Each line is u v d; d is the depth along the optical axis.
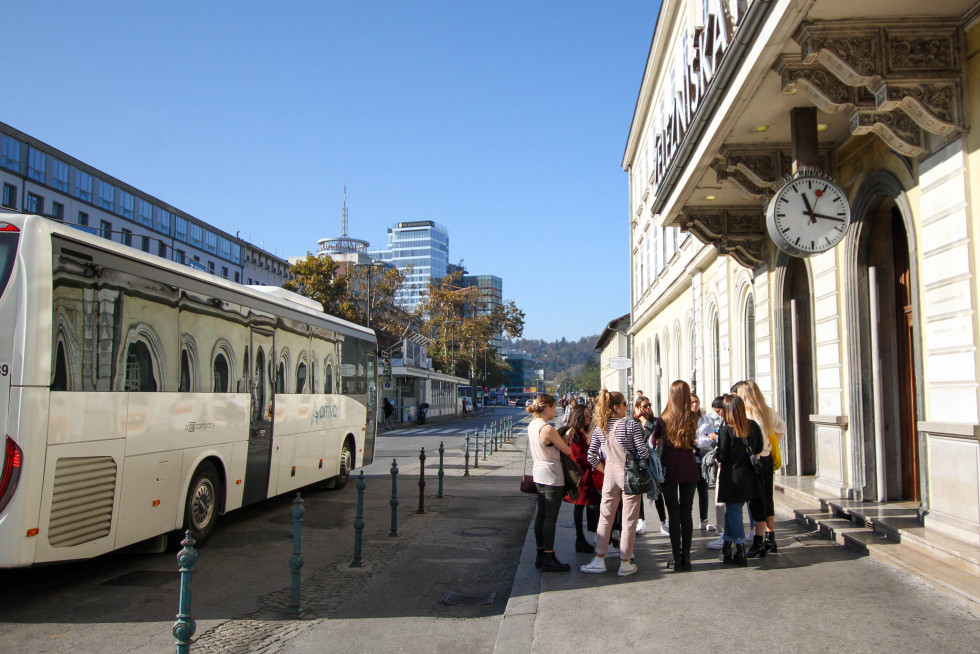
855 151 10.04
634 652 5.34
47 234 6.79
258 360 11.24
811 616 6.00
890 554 7.48
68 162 50.25
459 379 76.19
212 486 9.81
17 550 6.31
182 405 8.95
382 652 5.74
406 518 12.20
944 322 7.79
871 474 9.91
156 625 6.39
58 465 6.74
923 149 8.05
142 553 9.31
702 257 19.91
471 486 16.62
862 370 9.99
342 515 12.47
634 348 44.94
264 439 11.40
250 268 80.69
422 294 74.56
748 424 7.95
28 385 6.46
